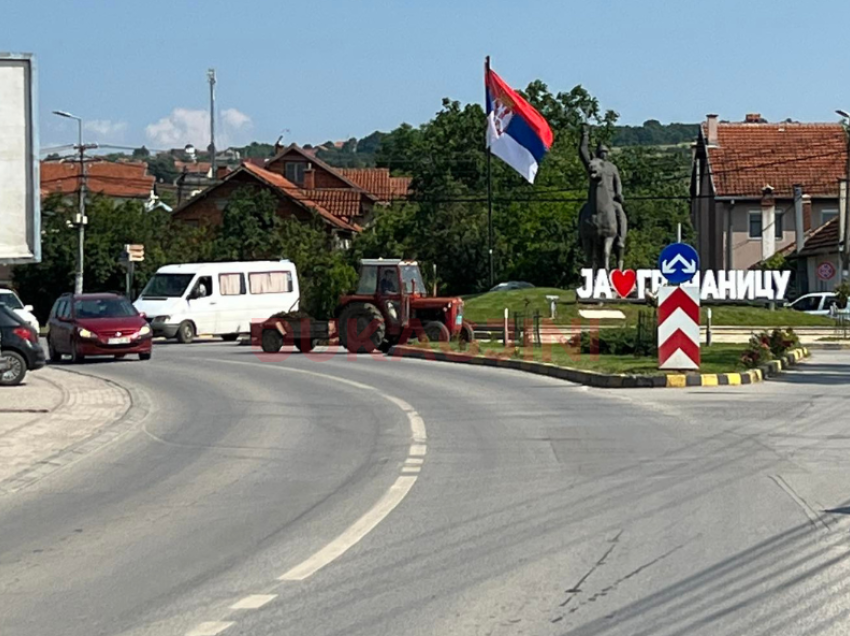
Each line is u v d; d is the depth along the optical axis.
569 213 65.94
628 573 8.31
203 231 63.28
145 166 121.00
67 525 10.49
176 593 7.99
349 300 34.31
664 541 9.30
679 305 22.75
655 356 27.95
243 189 67.00
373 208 81.06
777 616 7.21
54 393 21.97
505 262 65.00
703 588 7.89
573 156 74.94
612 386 22.11
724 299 45.56
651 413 17.73
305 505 11.13
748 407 18.47
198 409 19.44
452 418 17.48
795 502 10.77
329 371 26.48
